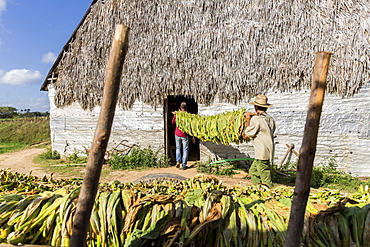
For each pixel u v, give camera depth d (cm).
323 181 759
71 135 1062
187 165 1018
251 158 905
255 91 899
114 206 219
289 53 855
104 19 975
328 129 862
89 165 153
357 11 834
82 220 157
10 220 206
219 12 917
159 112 989
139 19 949
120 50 144
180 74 923
